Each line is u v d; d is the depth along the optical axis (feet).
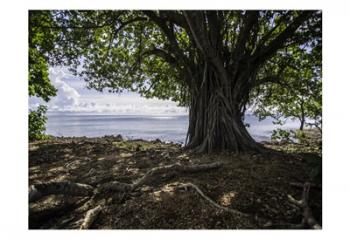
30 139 30.19
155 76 29.19
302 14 18.26
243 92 21.08
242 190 11.56
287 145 25.71
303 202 10.21
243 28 19.16
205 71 20.22
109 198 11.58
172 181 12.94
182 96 25.53
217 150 19.01
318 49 20.34
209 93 20.59
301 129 26.09
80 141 28.55
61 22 22.25
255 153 18.08
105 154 20.98
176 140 31.96
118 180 13.88
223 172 13.91
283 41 19.71
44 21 21.76
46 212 10.53
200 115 20.95
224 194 11.22
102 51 27.71
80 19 22.70
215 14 18.42
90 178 14.55
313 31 19.34
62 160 19.47
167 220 9.63
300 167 14.97
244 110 21.47
